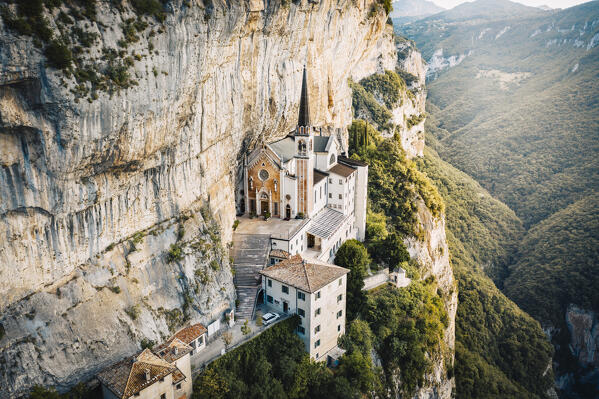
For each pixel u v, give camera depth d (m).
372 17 119.44
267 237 74.38
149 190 53.91
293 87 82.12
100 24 40.84
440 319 91.62
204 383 50.94
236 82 64.00
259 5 59.72
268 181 83.06
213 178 65.31
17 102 37.09
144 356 46.19
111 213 49.12
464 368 105.56
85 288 46.00
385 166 123.75
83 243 46.28
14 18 34.47
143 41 44.66
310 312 60.69
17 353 39.94
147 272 53.81
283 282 62.62
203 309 58.59
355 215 100.62
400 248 86.56
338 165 97.19
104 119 42.12
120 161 46.72
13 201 39.25
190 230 60.12
